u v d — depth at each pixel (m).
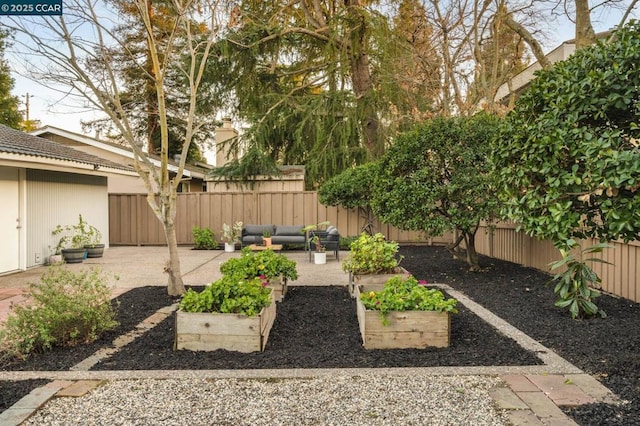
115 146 15.92
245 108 15.61
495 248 9.93
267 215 13.56
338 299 5.82
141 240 13.82
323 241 10.20
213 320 3.75
